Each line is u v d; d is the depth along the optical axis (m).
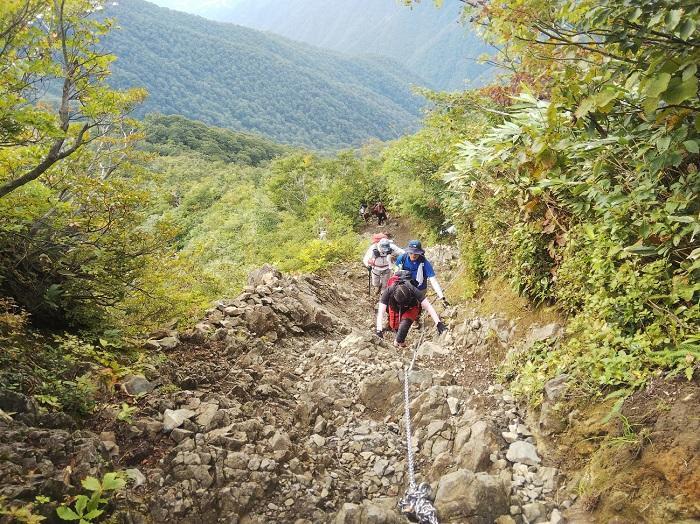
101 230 5.73
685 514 2.88
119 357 5.11
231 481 3.52
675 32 3.10
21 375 3.81
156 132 138.12
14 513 2.57
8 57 4.28
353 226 31.22
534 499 3.63
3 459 2.97
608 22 3.41
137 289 6.14
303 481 3.72
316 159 45.50
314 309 8.38
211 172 94.12
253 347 6.35
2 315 4.30
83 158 6.07
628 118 4.31
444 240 17.94
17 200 5.06
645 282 4.07
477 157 6.11
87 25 4.84
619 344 4.21
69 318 5.60
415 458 4.30
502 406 4.82
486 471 3.96
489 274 8.02
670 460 3.15
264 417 4.57
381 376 5.44
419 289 6.52
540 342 5.41
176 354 5.68
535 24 3.89
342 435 4.64
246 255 31.98
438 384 5.41
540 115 4.94
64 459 3.21
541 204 6.05
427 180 17.84
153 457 3.67
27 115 4.12
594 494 3.39
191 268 7.70
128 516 3.07
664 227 3.90
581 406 4.09
